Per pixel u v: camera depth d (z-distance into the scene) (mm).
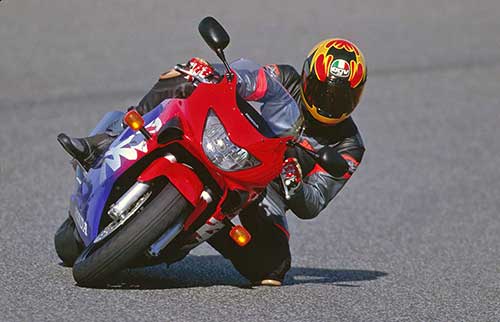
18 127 39062
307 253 27062
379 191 34969
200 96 18875
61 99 43406
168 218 18219
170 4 64125
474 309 21578
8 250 23688
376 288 23000
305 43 56438
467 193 35250
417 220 31562
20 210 28547
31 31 55719
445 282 24250
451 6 70688
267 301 20562
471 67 55531
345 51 21719
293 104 20016
